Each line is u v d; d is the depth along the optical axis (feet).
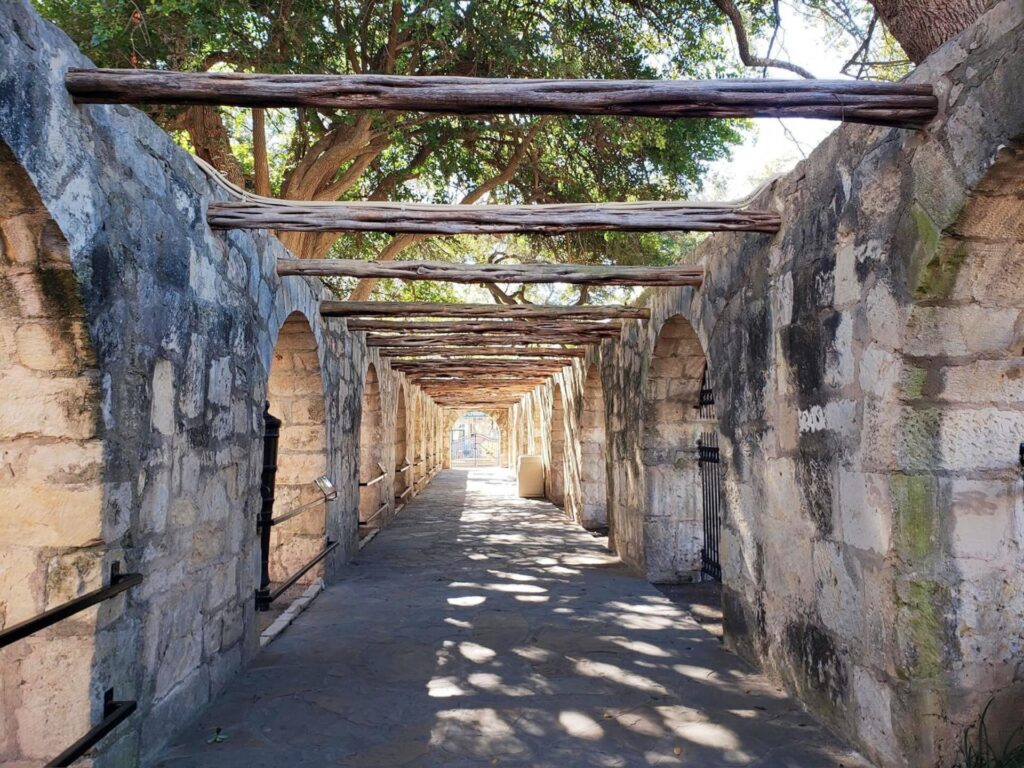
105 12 19.36
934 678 9.18
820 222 11.36
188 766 10.11
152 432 10.18
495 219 13.01
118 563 9.16
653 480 23.40
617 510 27.71
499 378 48.65
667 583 23.08
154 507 10.26
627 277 17.01
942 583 9.29
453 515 41.39
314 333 20.49
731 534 15.47
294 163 33.45
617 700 12.64
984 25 7.92
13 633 6.72
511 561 26.71
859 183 10.21
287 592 20.94
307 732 11.34
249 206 12.46
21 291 8.18
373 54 27.37
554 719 11.81
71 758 7.75
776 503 13.10
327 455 21.93
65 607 7.69
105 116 8.91
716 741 10.89
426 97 9.11
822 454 11.34
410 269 16.88
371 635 16.79
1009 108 7.45
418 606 19.62
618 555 27.50
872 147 9.91
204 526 12.21
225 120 34.47
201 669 12.13
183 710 11.37
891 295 9.46
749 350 14.28
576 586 22.22
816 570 11.60
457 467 108.17
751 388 14.19
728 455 15.57
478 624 17.72
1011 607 9.35
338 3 24.71
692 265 17.85
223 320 13.10
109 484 8.93
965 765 9.02
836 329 10.87
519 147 31.60
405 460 46.19
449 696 12.87
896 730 9.45
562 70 25.64
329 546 21.70
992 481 9.41
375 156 31.32
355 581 22.99
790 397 12.44
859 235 10.23
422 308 21.79
